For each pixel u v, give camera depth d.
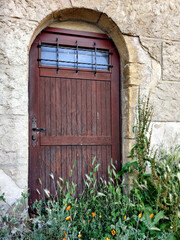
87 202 2.38
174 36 2.86
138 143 2.47
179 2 2.88
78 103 2.70
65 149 2.64
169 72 2.83
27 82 2.35
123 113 2.81
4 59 2.25
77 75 2.71
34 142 2.53
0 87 2.23
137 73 2.71
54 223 2.01
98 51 2.85
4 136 2.22
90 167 2.72
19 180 2.24
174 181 2.39
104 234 2.20
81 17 2.67
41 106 2.57
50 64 2.66
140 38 2.72
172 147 2.78
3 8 2.26
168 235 2.04
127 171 2.62
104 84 2.81
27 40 2.32
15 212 2.19
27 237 2.05
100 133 2.77
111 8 2.61
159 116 2.76
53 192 2.57
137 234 2.12
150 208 2.23
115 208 2.35
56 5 2.42
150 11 2.77
